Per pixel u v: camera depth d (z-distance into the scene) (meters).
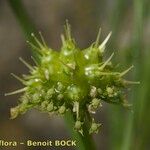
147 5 0.06
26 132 0.10
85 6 0.10
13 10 0.05
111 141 0.06
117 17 0.06
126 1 0.06
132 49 0.06
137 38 0.06
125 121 0.06
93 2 0.09
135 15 0.06
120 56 0.06
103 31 0.07
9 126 0.10
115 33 0.06
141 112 0.06
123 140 0.06
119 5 0.06
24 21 0.05
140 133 0.06
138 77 0.06
